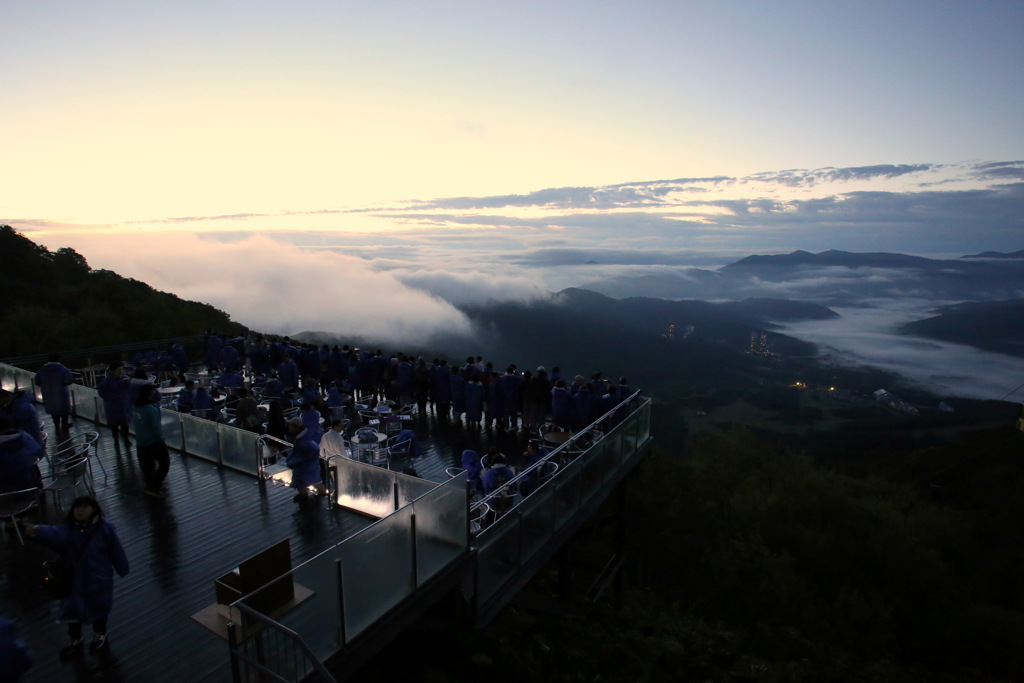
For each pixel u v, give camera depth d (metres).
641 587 20.47
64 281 38.25
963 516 30.50
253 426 13.22
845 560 23.67
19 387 16.73
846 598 19.78
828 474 28.77
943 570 23.50
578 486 11.17
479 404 15.45
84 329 29.33
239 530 9.02
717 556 21.97
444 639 7.68
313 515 9.57
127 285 37.25
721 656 11.43
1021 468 37.91
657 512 23.06
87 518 5.90
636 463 14.88
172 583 7.52
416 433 15.39
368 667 7.24
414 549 6.86
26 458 7.99
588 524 13.54
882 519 25.67
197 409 13.58
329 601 5.83
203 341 22.92
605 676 9.02
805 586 20.86
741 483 29.67
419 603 6.97
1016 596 25.22
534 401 15.03
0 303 30.72
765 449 33.97
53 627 6.57
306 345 19.39
